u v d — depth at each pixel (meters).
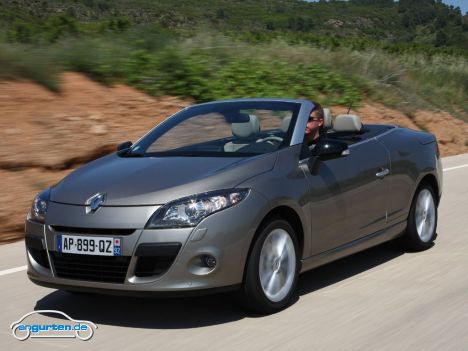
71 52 15.69
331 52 25.20
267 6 168.25
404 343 5.57
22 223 10.22
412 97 24.59
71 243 6.07
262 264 6.24
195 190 6.03
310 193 6.76
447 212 11.37
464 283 7.29
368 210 7.67
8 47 14.84
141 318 6.34
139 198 6.01
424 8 180.62
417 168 8.53
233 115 7.45
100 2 114.75
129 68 16.08
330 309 6.49
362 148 7.79
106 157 7.39
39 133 12.41
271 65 20.38
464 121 25.64
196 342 5.71
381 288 7.16
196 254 5.84
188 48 18.73
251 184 6.22
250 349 5.53
